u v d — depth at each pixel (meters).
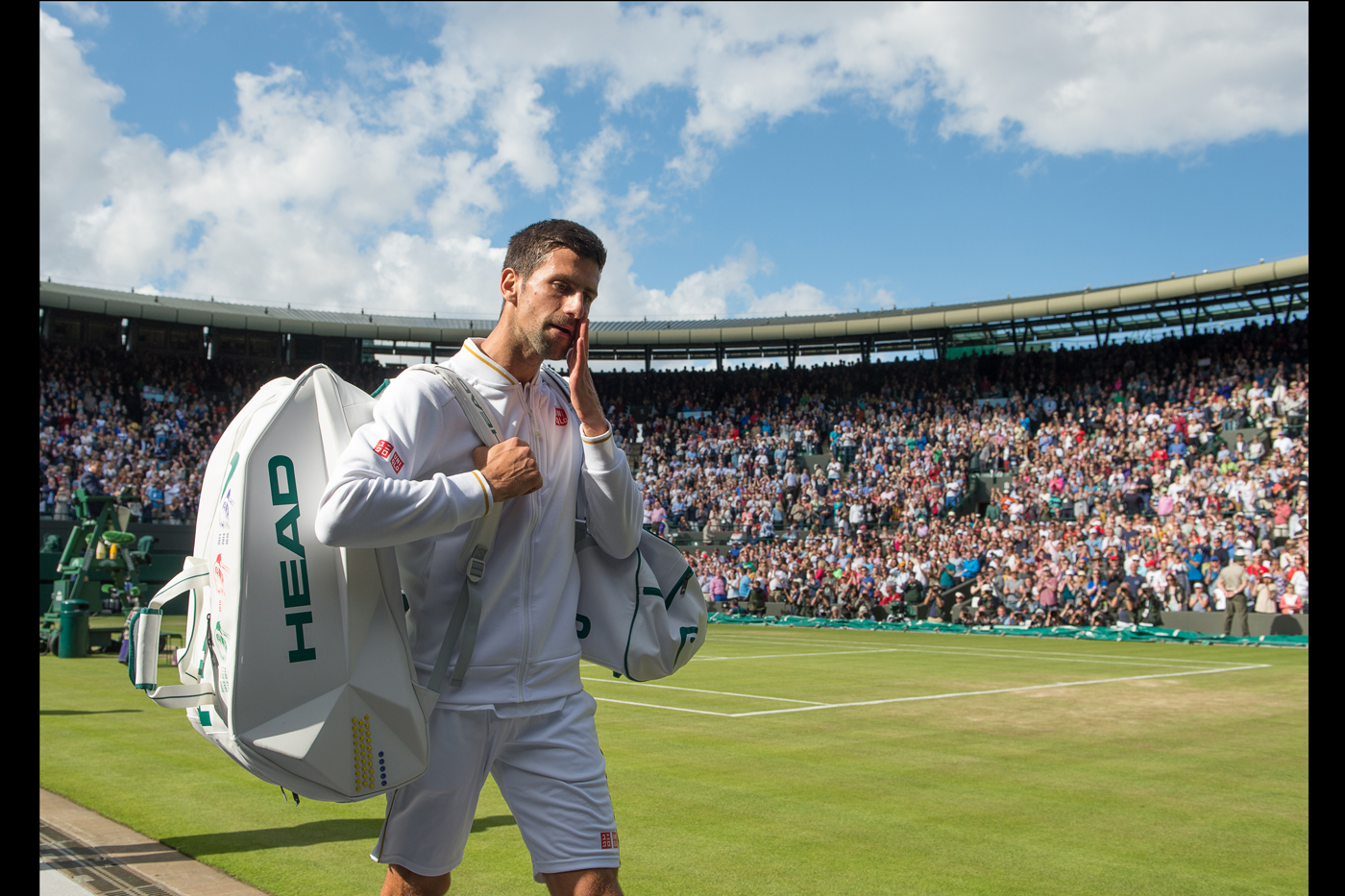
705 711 8.83
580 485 2.39
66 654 13.45
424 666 2.12
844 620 23.39
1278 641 17.00
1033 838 4.49
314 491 1.98
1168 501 22.05
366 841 4.27
